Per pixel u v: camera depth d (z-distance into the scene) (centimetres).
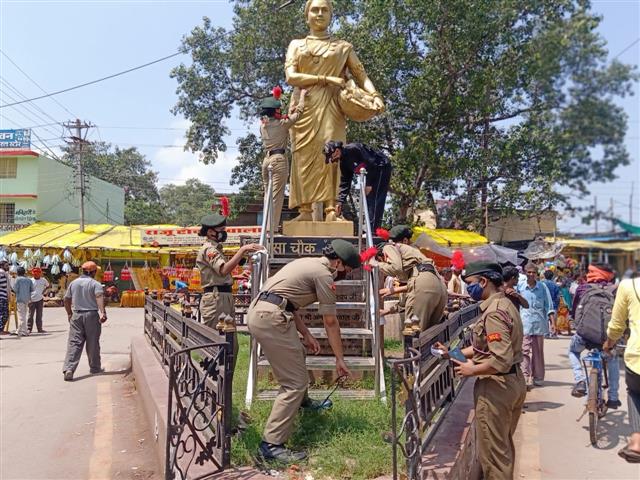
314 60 813
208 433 427
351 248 440
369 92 827
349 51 834
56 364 996
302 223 783
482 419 393
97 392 777
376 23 1794
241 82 2278
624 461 507
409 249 617
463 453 407
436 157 1809
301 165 819
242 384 586
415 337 381
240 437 420
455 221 2258
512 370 395
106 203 3694
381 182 824
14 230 2872
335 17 1995
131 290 2583
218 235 583
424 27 1692
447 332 531
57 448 550
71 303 884
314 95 814
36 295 1477
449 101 1697
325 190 813
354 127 1897
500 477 386
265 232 660
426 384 403
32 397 749
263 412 475
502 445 390
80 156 2870
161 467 469
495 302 398
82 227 2798
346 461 383
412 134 1812
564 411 667
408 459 337
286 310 420
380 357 545
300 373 407
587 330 611
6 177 2916
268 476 368
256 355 541
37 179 2906
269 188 721
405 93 1805
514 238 1809
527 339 780
